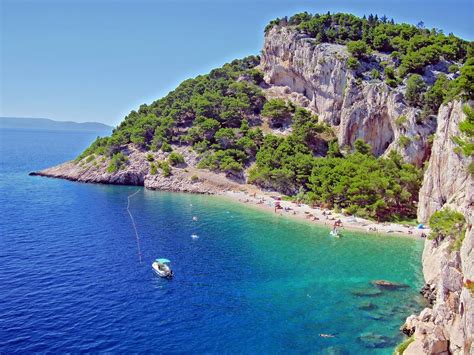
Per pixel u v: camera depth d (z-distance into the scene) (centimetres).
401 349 4466
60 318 5200
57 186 15412
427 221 10269
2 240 8438
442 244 6228
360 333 5050
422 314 4984
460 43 15650
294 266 7488
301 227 10400
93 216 10875
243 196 14025
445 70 14662
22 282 6272
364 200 11388
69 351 4488
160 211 11781
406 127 12962
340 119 16212
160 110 19425
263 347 4712
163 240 8869
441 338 4122
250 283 6600
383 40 16712
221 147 16338
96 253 7794
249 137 16550
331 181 12400
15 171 19475
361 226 10519
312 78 17862
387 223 10688
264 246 8712
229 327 5150
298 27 19550
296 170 14200
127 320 5225
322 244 8962
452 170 8438
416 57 14650
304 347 4728
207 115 17812
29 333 4812
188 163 16175
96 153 17712
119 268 7031
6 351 4431
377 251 8512
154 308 5588
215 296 6050
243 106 18025
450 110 9450
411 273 7231
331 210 12006
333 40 18275
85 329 4962
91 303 5650
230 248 8481
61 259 7388
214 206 12700
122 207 12125
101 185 15838
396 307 5803
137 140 17188
